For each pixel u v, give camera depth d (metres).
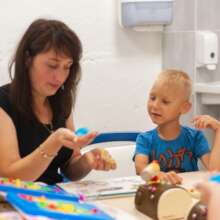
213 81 2.30
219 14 2.29
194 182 1.23
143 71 2.28
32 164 1.21
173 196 0.96
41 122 1.43
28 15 1.99
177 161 1.55
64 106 1.49
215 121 1.58
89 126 2.17
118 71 2.21
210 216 0.62
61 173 1.54
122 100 2.24
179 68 2.27
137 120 2.29
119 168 1.77
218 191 0.64
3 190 0.90
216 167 1.52
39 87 1.34
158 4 2.14
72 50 1.31
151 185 1.03
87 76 2.14
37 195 0.91
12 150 1.28
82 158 1.45
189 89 1.62
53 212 0.80
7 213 0.83
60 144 1.18
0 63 1.96
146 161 1.52
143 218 0.97
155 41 2.30
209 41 2.18
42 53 1.29
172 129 1.57
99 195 1.10
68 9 2.07
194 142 1.58
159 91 1.58
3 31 1.95
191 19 2.21
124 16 2.13
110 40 2.18
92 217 0.81
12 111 1.38
